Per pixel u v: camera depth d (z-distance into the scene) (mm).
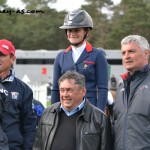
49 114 8414
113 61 67312
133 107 7766
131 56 7930
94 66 9898
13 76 9141
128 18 93875
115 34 94562
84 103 8312
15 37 106000
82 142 8023
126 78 8047
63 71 9984
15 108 8992
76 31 9820
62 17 110562
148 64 8016
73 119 8227
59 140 8133
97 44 97438
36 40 106625
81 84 8195
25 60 68312
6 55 8930
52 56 67875
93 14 106625
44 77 66750
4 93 8695
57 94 10156
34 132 9234
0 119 8633
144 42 8000
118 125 7984
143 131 7645
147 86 7766
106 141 8125
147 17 94250
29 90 9281
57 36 108750
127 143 7746
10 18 103812
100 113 8297
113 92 15141
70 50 10078
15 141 8938
